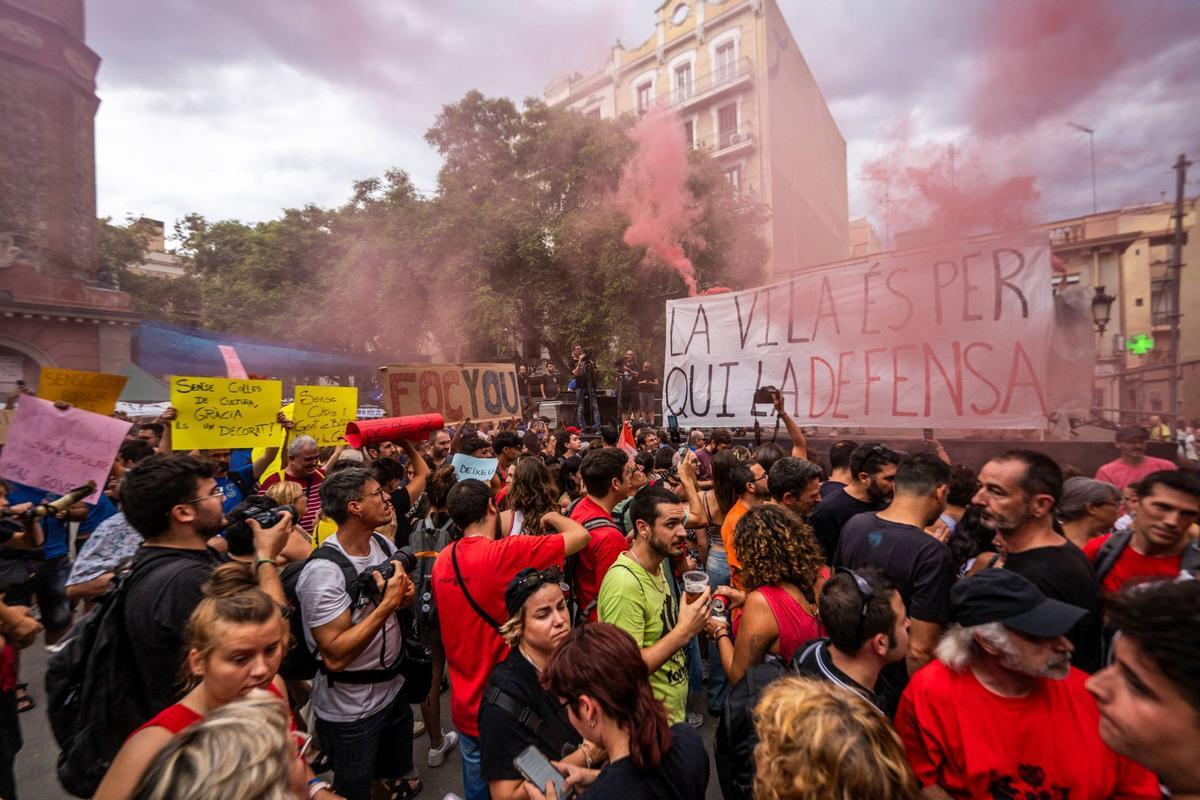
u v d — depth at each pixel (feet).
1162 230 37.04
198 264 117.39
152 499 7.02
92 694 6.50
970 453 17.58
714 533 15.20
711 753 11.64
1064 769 5.17
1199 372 33.45
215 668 5.23
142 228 109.70
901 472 9.00
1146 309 37.50
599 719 4.90
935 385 16.70
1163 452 15.92
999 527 7.75
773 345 20.29
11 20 53.01
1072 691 5.40
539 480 11.59
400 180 88.94
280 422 15.30
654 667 7.12
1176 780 3.57
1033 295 15.48
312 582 8.00
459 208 78.69
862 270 18.31
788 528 8.06
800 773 3.86
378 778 9.29
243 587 5.79
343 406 18.44
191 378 14.02
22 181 53.98
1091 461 16.56
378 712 8.52
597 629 5.17
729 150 94.58
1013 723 5.33
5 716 8.42
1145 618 3.62
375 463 13.66
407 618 9.09
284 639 5.74
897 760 3.84
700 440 26.40
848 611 6.04
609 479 10.84
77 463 11.52
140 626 6.58
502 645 8.07
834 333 18.78
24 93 54.08
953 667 5.67
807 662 6.55
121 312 59.21
